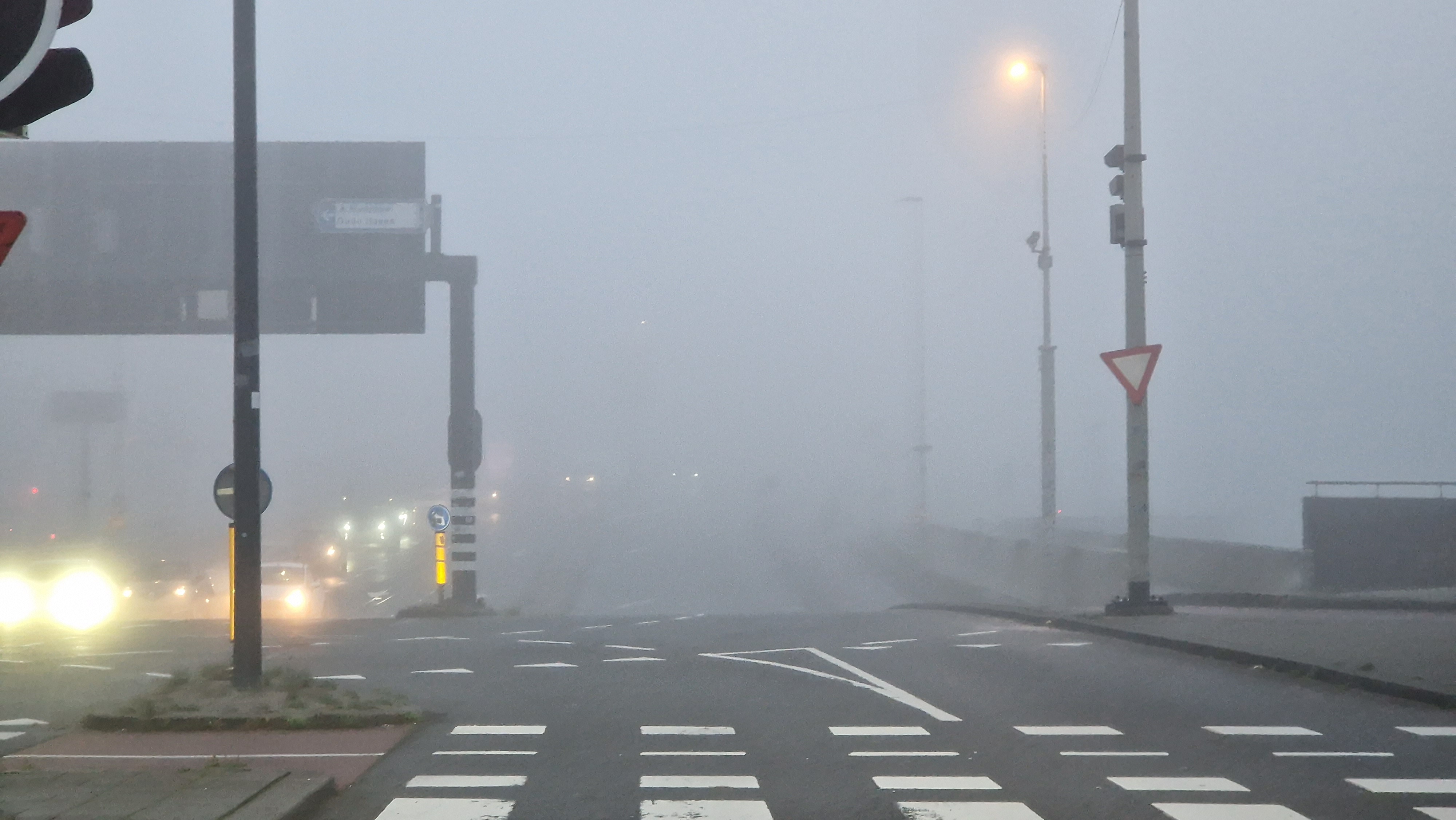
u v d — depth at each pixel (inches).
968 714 496.1
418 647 787.4
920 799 349.7
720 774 383.2
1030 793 355.9
